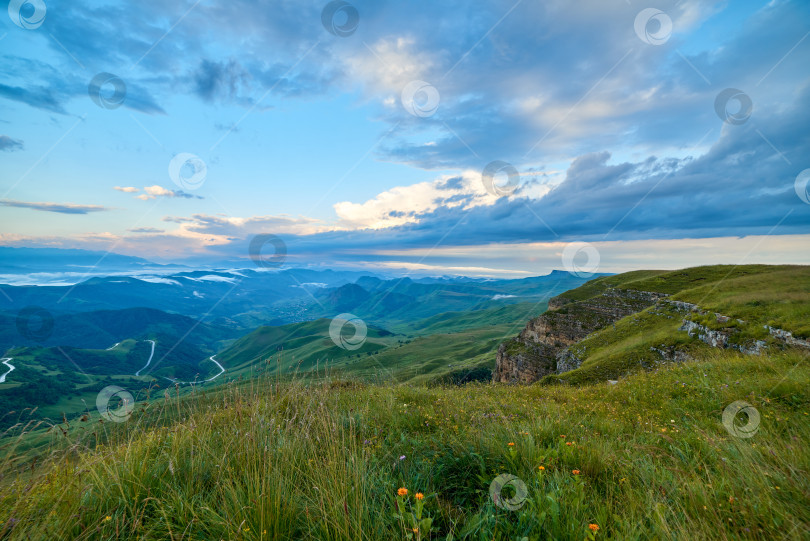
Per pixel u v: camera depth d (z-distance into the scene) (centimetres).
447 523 278
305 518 266
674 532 223
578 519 254
